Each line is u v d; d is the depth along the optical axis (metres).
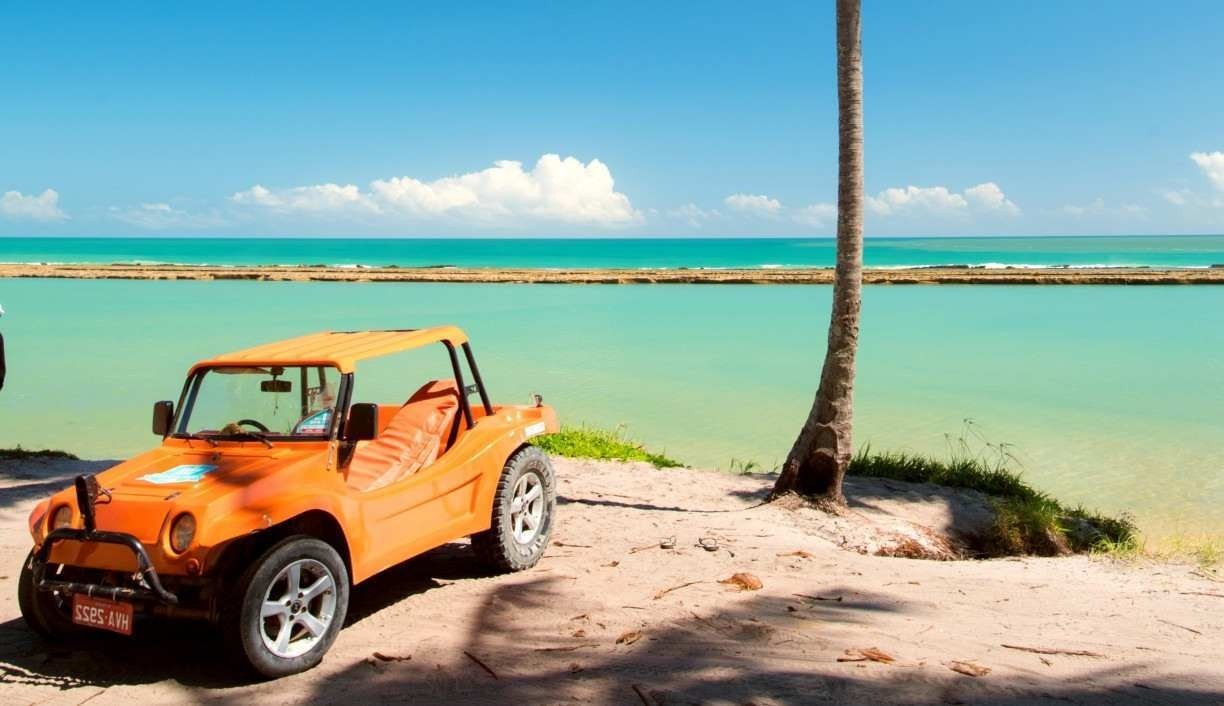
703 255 161.25
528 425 6.86
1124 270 75.12
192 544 4.38
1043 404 17.88
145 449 13.73
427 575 6.57
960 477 11.35
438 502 5.84
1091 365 23.39
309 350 5.70
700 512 9.38
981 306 42.66
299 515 5.06
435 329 6.45
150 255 153.38
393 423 6.19
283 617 4.63
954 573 7.15
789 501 9.63
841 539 8.64
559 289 55.34
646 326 33.59
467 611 5.66
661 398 18.62
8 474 11.09
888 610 5.84
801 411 17.33
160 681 4.59
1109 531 9.66
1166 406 17.61
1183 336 30.11
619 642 5.04
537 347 27.05
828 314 38.62
